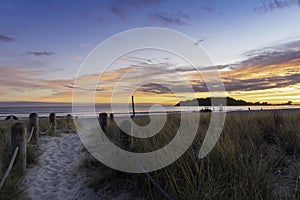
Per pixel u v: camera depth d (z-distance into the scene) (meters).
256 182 3.25
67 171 6.14
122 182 4.80
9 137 7.57
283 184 3.61
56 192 4.86
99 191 4.70
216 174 3.75
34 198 4.58
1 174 4.58
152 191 4.02
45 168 6.32
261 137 5.62
